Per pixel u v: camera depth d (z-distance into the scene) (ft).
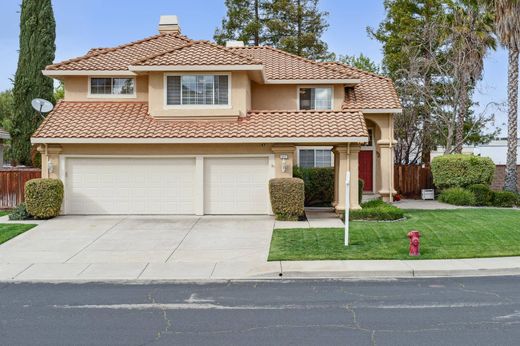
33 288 34.60
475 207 73.67
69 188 63.62
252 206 63.41
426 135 104.73
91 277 37.58
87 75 69.72
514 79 82.38
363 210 58.65
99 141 61.16
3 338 24.41
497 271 38.29
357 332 25.03
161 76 65.10
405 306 29.55
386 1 123.34
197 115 64.69
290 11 132.98
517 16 79.36
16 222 58.65
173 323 26.63
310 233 51.26
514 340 23.80
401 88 102.42
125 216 62.85
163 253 44.96
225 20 138.62
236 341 23.85
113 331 25.40
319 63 82.69
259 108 77.77
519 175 96.84
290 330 25.38
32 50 95.71
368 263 40.11
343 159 61.93
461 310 28.71
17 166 97.76
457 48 91.50
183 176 63.87
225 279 36.88
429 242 46.68
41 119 94.53
